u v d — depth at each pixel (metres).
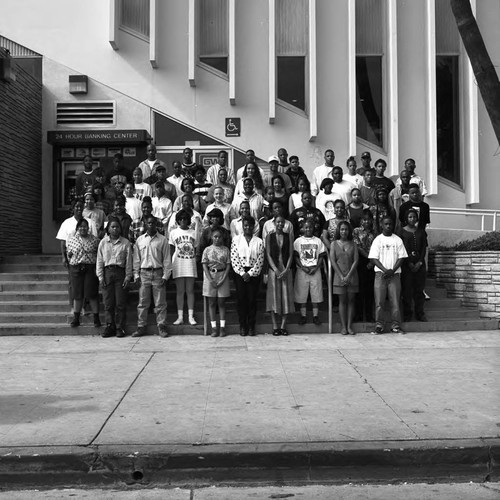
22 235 14.10
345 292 10.32
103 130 15.12
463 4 6.54
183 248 10.45
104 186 12.34
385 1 15.38
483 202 15.42
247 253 10.09
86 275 10.34
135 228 11.09
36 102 14.91
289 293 10.27
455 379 7.38
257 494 4.77
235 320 10.91
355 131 15.06
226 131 15.27
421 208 11.06
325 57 15.26
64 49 15.26
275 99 15.19
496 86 6.46
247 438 5.35
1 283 11.62
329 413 6.05
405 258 10.56
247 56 15.30
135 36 15.25
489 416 5.92
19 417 6.00
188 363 8.33
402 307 10.84
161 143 15.29
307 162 15.27
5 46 15.28
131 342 9.80
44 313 10.88
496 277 11.02
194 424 5.74
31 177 14.62
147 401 6.52
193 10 14.90
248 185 11.25
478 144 15.16
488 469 5.09
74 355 8.88
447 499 4.64
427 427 5.60
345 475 5.05
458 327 10.66
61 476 5.01
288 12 15.53
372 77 15.62
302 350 9.13
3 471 5.00
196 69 15.22
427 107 15.15
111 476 5.00
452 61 15.73
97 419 5.91
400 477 5.06
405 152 15.21
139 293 10.53
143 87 15.25
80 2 15.29
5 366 8.21
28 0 15.31
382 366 8.07
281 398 6.60
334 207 10.69
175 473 5.02
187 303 10.88
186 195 10.92
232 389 6.98
